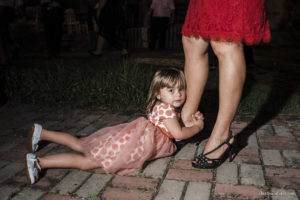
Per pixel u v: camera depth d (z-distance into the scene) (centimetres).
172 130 239
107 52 924
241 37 203
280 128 312
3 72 486
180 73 243
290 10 1079
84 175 231
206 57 248
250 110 361
